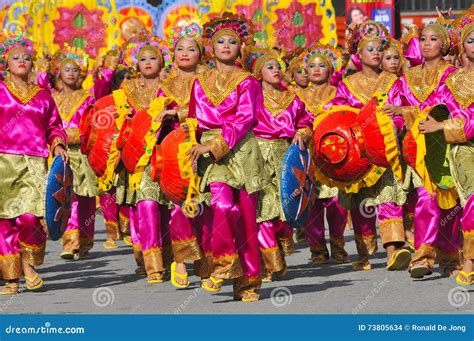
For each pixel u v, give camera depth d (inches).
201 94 417.1
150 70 515.5
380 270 520.1
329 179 517.0
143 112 493.4
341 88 530.9
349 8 1095.0
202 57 496.4
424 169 449.4
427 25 479.5
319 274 514.0
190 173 434.3
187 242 471.8
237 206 416.2
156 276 497.4
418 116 450.3
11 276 468.4
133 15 1091.3
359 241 524.7
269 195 487.8
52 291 477.1
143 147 488.1
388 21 1093.1
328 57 623.2
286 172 459.5
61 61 628.4
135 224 528.1
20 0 1082.7
